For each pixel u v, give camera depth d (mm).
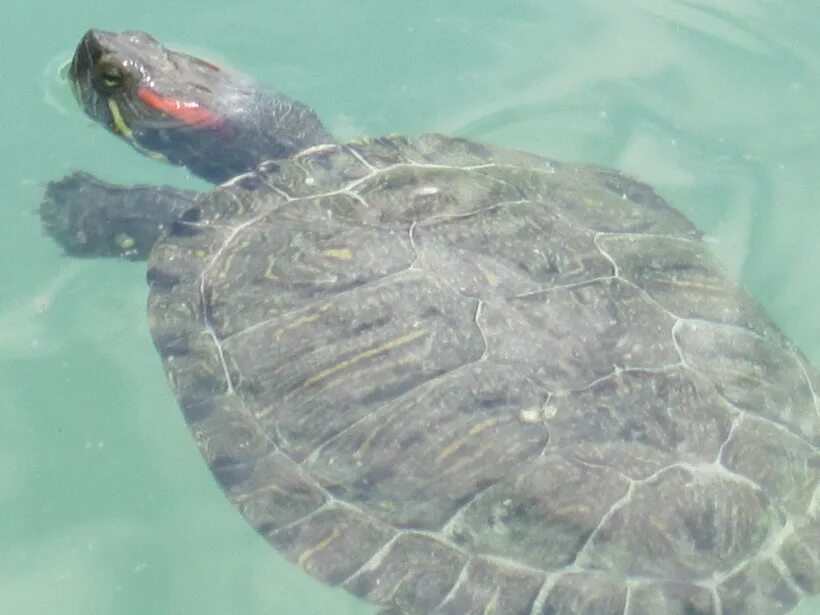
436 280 607
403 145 670
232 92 698
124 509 627
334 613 608
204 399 612
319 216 632
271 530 594
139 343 657
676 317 609
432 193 634
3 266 675
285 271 620
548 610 576
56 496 630
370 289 609
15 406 645
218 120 694
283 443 601
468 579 581
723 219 694
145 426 642
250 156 699
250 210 642
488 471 585
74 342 658
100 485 632
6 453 636
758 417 596
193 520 625
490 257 611
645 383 592
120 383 650
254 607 610
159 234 666
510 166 664
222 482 602
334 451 596
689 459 585
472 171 651
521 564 580
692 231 661
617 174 688
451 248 614
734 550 580
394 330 602
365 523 589
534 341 595
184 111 691
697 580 577
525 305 601
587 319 600
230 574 615
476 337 597
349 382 600
